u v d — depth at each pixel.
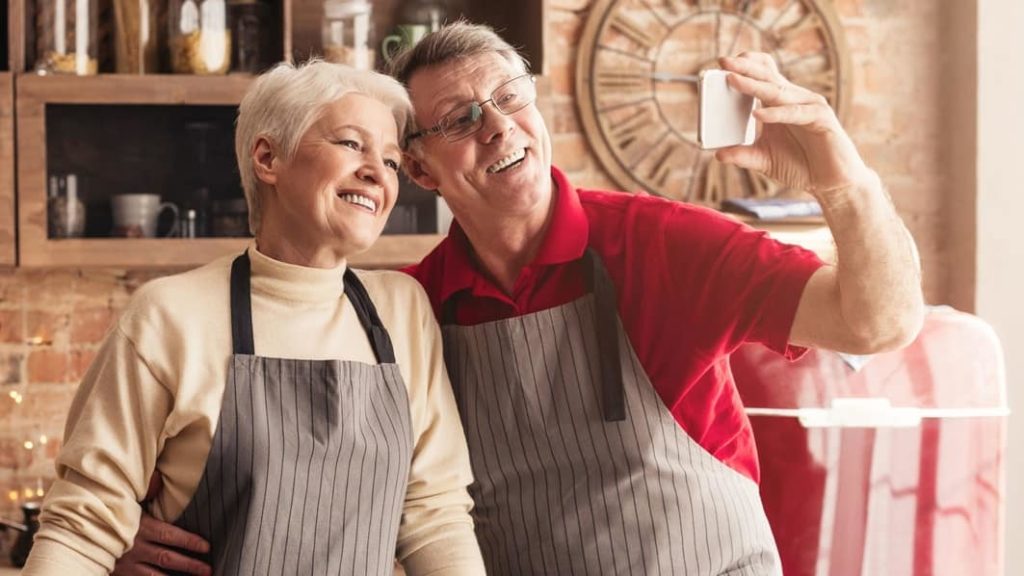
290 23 3.39
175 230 3.37
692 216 2.10
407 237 3.39
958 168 3.96
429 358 2.04
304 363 1.84
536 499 2.09
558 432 2.08
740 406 2.21
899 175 4.01
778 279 1.95
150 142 3.37
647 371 2.07
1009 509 3.88
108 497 1.77
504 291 2.16
